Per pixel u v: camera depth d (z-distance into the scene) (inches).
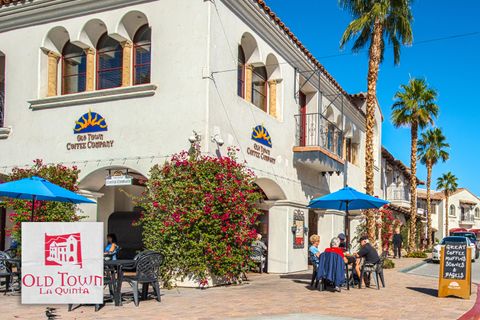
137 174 582.9
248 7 585.6
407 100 1332.4
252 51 618.8
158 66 539.2
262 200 693.3
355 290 506.0
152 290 478.6
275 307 389.7
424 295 481.7
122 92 546.9
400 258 1196.5
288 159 703.7
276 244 685.3
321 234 870.4
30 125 593.6
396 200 1657.2
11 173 577.0
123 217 637.9
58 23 586.9
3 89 628.7
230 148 546.0
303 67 751.7
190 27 529.7
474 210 3176.7
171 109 528.1
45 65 599.2
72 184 546.6
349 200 559.8
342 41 779.4
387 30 808.3
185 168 502.0
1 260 445.4
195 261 491.5
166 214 499.8
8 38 613.6
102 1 557.9
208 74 517.7
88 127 562.9
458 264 466.3
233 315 353.4
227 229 499.8
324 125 828.6
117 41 577.3
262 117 629.9
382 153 1422.2
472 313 380.8
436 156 1785.2
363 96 1075.9
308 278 610.2
